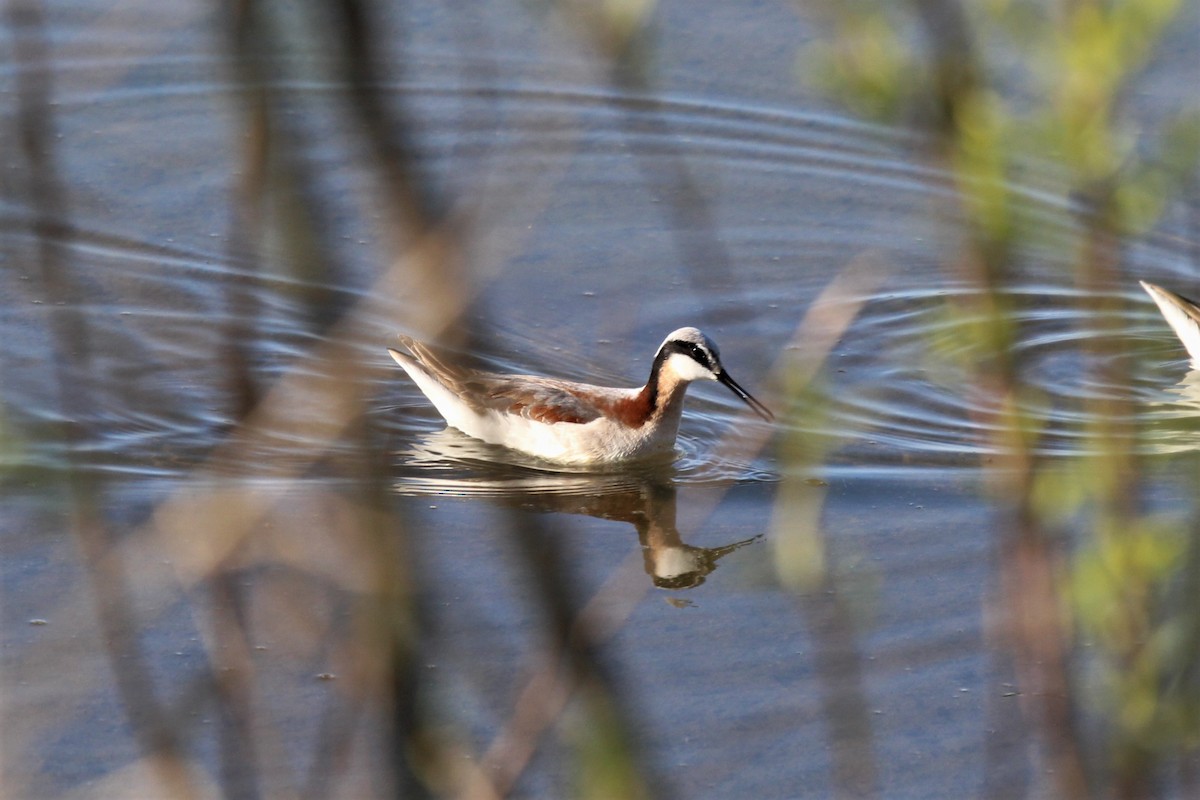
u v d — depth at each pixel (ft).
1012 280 70.90
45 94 19.53
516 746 28.55
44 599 44.88
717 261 72.28
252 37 14.87
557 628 16.67
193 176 76.89
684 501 55.88
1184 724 20.30
